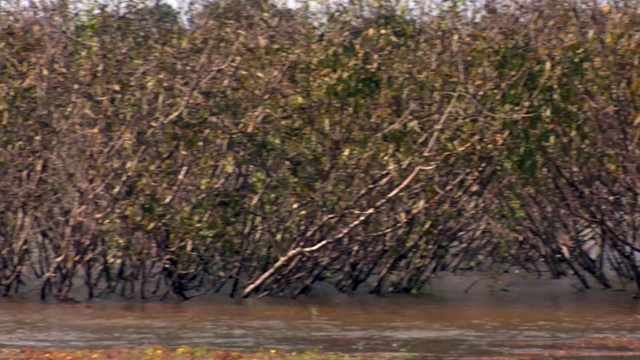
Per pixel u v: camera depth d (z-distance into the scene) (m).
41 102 43.91
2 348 36.28
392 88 42.81
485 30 43.41
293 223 45.59
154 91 43.84
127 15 45.78
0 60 44.09
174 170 44.41
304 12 44.41
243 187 45.59
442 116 42.50
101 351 35.03
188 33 45.56
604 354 35.31
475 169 43.28
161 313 43.88
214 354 34.44
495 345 37.19
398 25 43.50
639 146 43.78
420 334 39.56
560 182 45.59
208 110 43.44
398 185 44.28
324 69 42.84
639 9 43.34
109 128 44.56
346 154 42.84
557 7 43.66
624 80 42.78
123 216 44.09
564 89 42.28
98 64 44.12
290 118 43.38
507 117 41.19
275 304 46.25
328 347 36.91
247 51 43.75
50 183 45.28
